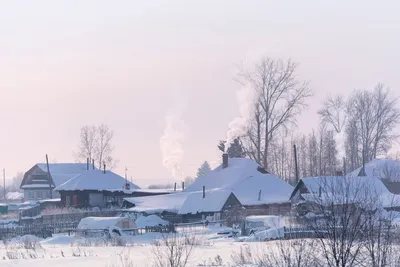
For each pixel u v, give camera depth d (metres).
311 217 26.45
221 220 82.31
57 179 155.50
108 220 68.69
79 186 120.38
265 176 104.56
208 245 48.97
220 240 57.19
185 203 90.12
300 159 145.88
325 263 24.83
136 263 36.22
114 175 125.12
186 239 47.03
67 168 160.12
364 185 33.84
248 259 34.44
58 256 44.19
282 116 116.06
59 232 77.19
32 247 53.69
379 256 24.22
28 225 79.88
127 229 67.69
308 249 28.59
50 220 88.00
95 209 110.56
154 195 114.56
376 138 127.56
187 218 88.44
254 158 117.00
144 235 66.00
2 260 41.44
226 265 33.81
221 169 110.38
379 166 108.06
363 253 24.80
